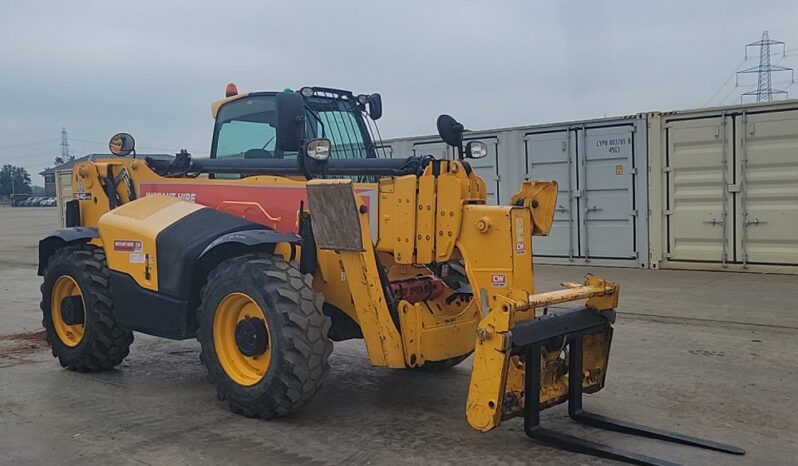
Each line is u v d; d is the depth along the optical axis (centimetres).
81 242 642
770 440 434
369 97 652
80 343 607
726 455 410
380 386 562
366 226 459
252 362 488
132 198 637
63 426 476
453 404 514
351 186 451
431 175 467
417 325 468
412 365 468
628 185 1142
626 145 1139
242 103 626
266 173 562
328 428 463
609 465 394
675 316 798
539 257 1241
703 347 666
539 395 427
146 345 735
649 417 476
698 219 1086
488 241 451
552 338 429
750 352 645
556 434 425
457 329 495
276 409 464
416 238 471
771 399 512
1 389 568
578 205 1192
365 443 435
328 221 470
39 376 609
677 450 417
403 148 1363
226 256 520
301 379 455
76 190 686
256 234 491
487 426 394
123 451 429
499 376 389
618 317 801
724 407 496
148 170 627
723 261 1070
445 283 526
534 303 405
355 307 476
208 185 581
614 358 632
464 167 498
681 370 591
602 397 519
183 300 523
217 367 491
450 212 462
